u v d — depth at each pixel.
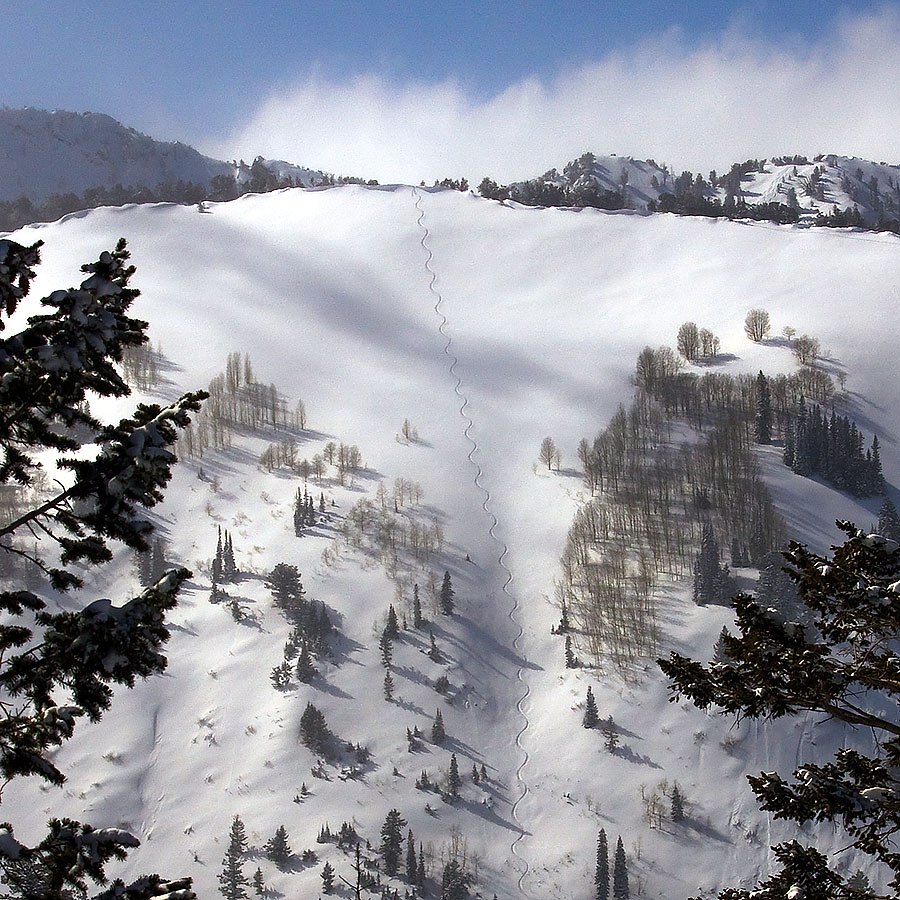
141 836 141.38
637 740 153.88
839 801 18.42
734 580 179.00
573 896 133.38
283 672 167.12
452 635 179.75
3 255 17.23
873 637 19.34
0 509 143.12
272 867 134.25
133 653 17.69
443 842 140.88
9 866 17.31
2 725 18.17
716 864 134.88
